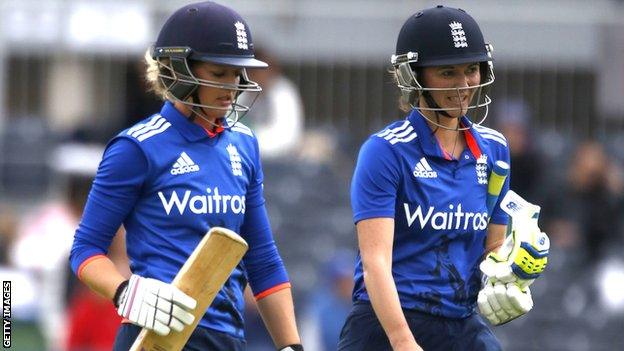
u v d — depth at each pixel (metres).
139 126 20.47
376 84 57.56
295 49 57.56
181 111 20.55
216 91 20.33
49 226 42.06
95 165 41.31
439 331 21.28
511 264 20.94
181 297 19.33
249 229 21.31
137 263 20.39
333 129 55.59
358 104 57.56
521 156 48.25
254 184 21.27
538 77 57.41
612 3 57.44
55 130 55.22
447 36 20.94
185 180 20.27
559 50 57.25
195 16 20.28
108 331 31.56
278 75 44.78
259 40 47.25
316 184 51.28
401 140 21.25
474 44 21.02
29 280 41.00
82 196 36.22
